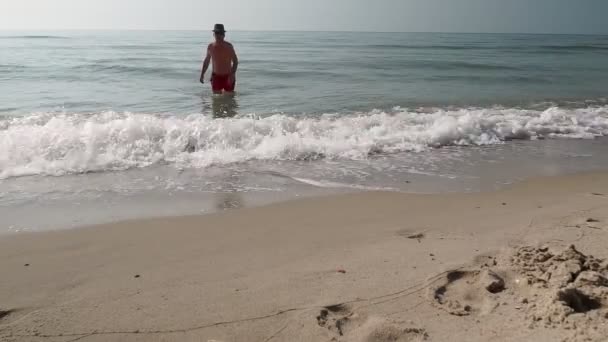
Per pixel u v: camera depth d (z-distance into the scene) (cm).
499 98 1093
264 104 962
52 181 491
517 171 553
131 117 732
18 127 649
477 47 3956
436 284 264
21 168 524
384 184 499
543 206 418
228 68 1031
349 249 324
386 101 1024
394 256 308
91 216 397
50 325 230
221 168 550
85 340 217
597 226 356
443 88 1271
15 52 2570
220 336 219
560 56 2806
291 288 264
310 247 330
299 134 681
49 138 587
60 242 341
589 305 225
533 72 1772
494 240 332
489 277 263
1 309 246
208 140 634
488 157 618
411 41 5488
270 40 5591
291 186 489
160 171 534
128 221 386
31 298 258
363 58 2480
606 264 265
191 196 454
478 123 750
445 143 686
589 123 805
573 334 201
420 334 215
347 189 480
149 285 272
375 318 229
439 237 344
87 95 1050
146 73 1529
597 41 5834
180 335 221
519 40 6231
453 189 482
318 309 240
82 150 575
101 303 251
